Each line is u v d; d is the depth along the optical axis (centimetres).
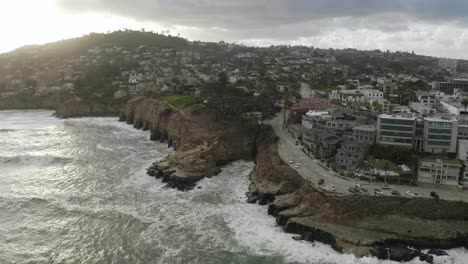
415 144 10875
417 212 7881
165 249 7312
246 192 10156
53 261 6894
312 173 9644
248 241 7619
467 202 7938
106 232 7944
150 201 9531
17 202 9356
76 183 10719
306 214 8162
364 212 7894
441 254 7119
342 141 11338
